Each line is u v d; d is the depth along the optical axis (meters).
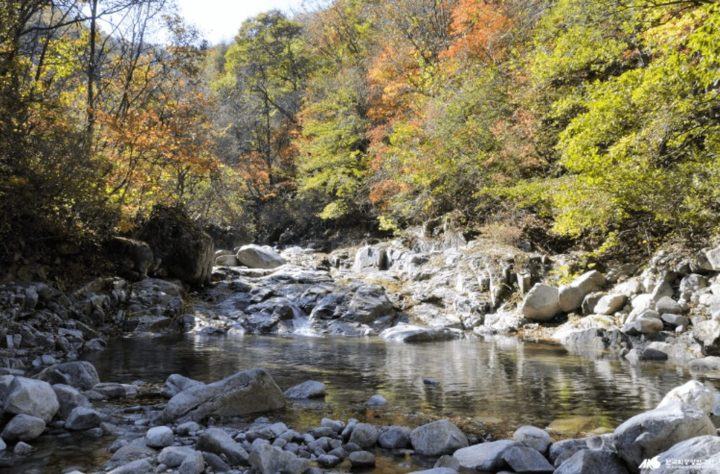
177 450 4.24
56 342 10.48
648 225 15.65
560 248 18.36
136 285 15.83
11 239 13.15
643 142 12.07
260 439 4.55
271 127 42.81
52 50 17.88
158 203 19.20
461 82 23.41
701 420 3.71
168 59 20.97
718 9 10.27
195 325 15.06
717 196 12.62
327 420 5.36
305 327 15.91
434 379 8.09
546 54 18.00
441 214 23.44
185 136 21.23
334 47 39.56
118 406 6.16
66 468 4.18
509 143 19.61
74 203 13.89
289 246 34.50
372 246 24.27
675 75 10.74
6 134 12.27
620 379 8.08
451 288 17.98
